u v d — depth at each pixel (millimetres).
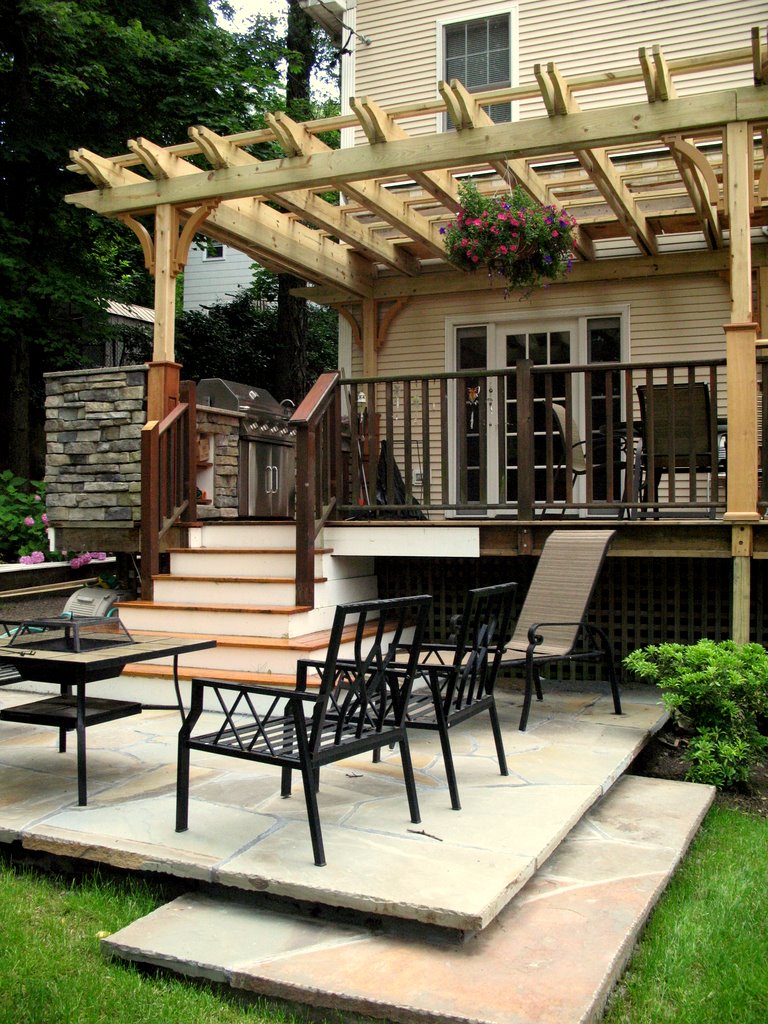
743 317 5270
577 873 3119
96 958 2658
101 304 14578
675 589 6191
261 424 8133
